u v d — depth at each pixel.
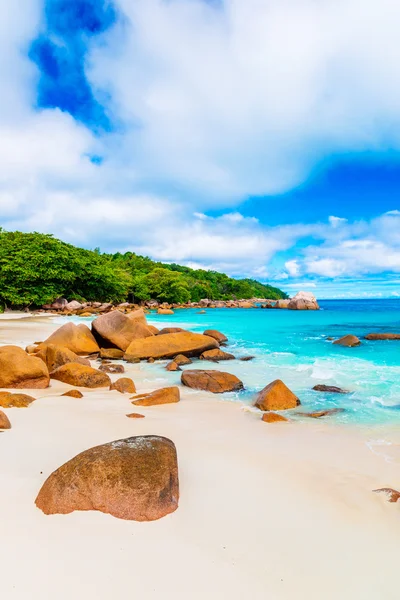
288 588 2.55
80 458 3.63
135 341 14.00
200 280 98.75
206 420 6.59
